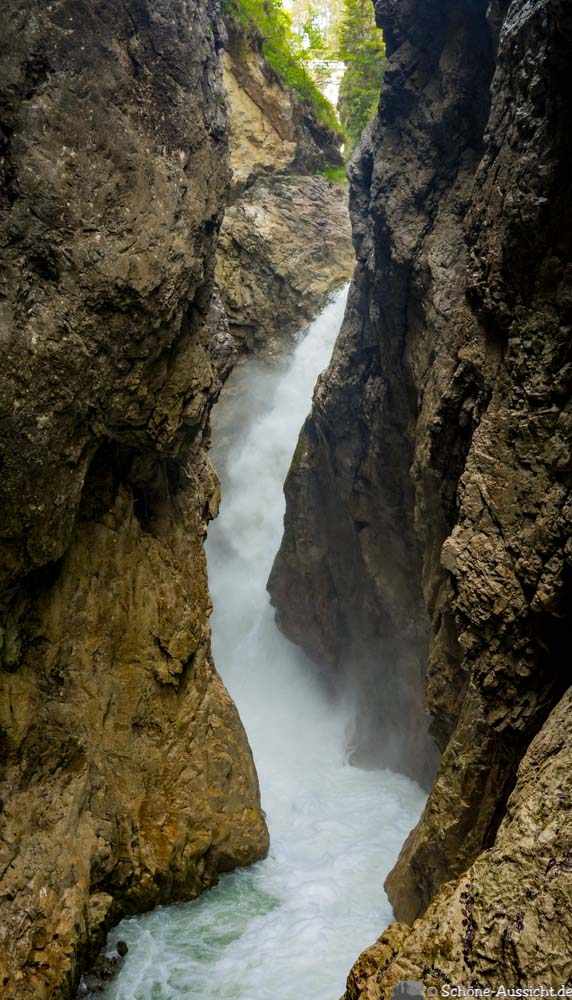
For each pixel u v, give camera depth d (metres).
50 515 9.27
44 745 9.68
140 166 9.94
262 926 10.82
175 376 11.26
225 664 22.66
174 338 10.80
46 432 9.03
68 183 9.12
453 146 12.41
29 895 8.75
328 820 14.41
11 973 8.23
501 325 8.55
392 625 16.39
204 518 14.03
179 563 12.48
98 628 10.81
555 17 6.95
